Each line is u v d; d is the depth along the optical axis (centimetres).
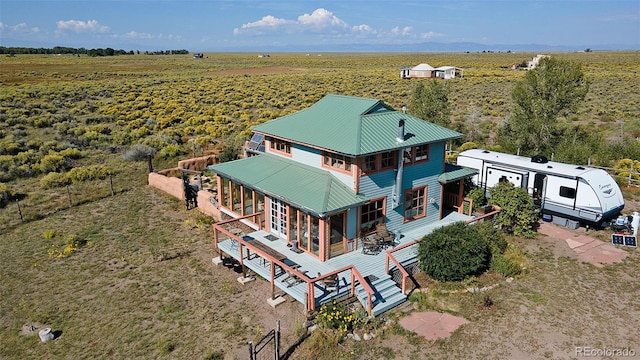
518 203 2009
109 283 1678
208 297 1568
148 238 2077
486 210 2145
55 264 1839
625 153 3144
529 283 1609
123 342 1341
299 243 1791
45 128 4278
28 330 1412
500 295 1530
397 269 1622
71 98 6166
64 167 3122
